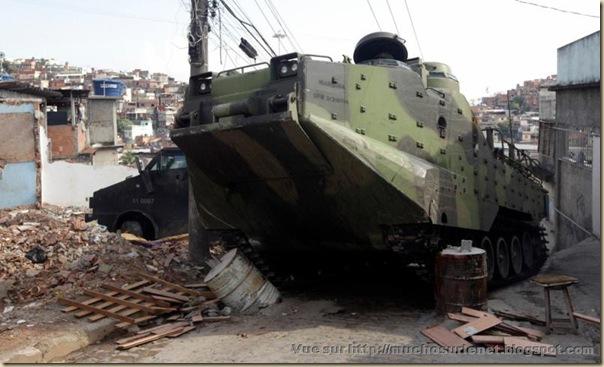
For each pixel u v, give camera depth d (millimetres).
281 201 8172
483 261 7652
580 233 17188
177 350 6621
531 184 13781
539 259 13625
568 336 6828
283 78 7289
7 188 15602
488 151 11000
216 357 6277
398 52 9766
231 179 8273
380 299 8883
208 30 10852
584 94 16781
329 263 9875
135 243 11922
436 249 7969
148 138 60938
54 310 7797
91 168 20891
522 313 7898
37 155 16188
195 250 10750
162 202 13484
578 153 17391
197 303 8586
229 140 7473
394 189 7293
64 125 29719
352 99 7586
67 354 6691
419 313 7980
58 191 20516
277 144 7207
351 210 7754
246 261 8477
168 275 9703
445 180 8398
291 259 9859
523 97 89500
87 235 10664
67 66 149375
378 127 7895
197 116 7938
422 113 8750
